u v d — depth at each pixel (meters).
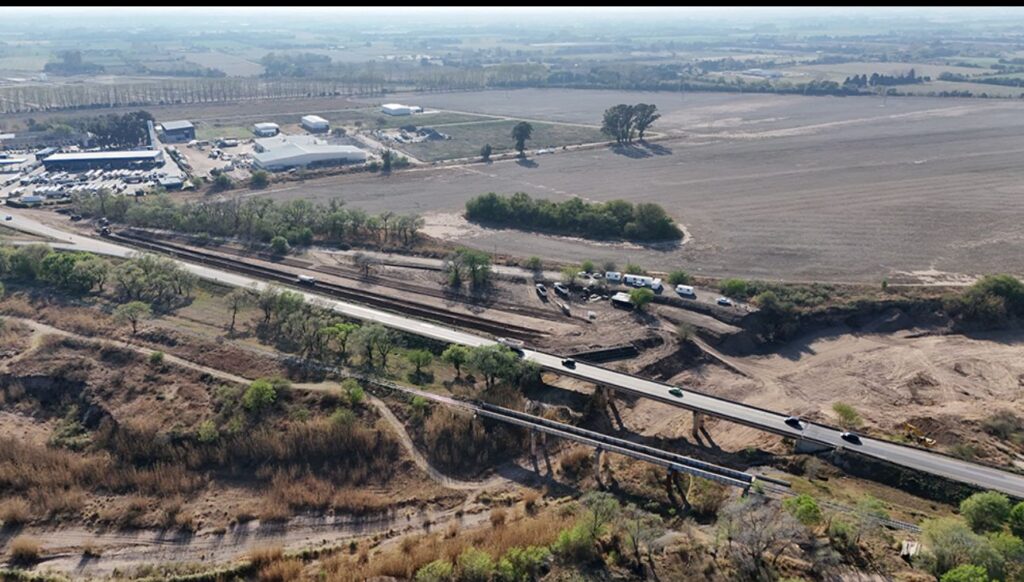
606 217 179.62
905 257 156.00
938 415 99.88
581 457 93.38
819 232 173.50
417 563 73.25
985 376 112.56
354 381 103.75
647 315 132.25
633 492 85.69
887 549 69.31
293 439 94.31
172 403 102.31
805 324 129.62
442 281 149.00
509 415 97.56
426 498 87.12
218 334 123.19
